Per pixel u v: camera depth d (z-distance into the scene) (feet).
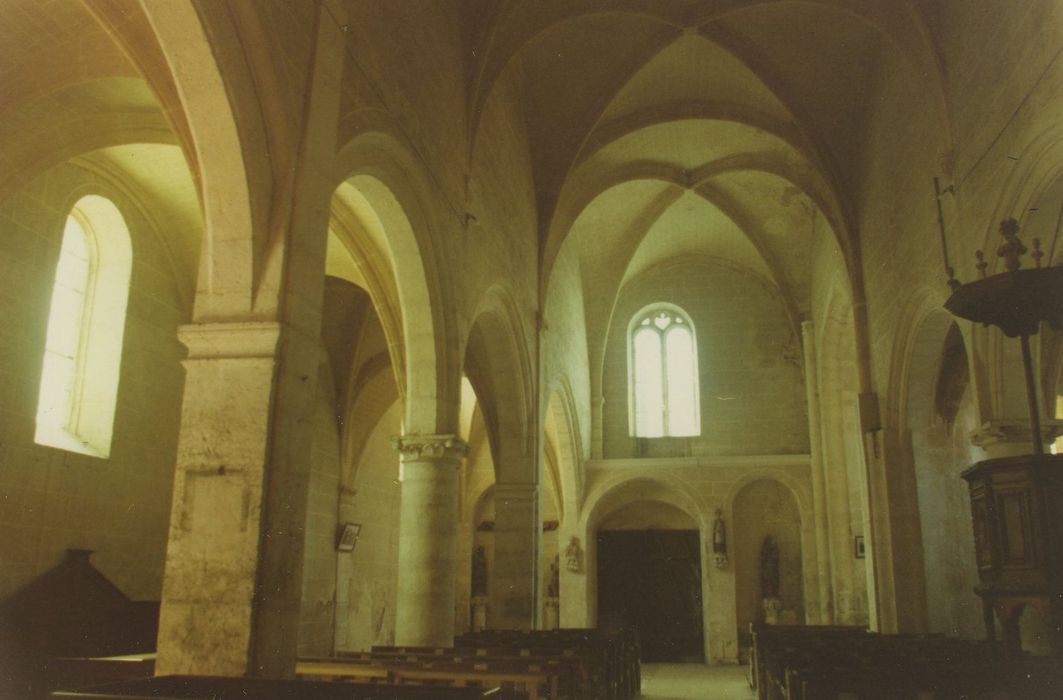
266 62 29.58
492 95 57.62
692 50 64.39
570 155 69.46
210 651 26.32
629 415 100.12
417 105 43.73
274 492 27.71
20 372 42.75
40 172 37.76
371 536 82.07
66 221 46.50
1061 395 57.26
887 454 61.05
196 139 28.55
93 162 47.80
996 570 28.63
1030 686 25.46
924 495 60.23
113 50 34.55
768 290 100.94
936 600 58.80
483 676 32.24
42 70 34.73
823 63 63.57
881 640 49.32
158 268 53.88
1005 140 39.55
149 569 52.01
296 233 29.86
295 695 21.31
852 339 87.45
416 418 46.83
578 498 92.99
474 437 100.53
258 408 27.84
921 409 60.13
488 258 55.72
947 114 46.88
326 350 74.64
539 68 65.31
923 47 49.62
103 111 38.52
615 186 82.74
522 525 63.87
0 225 41.81
